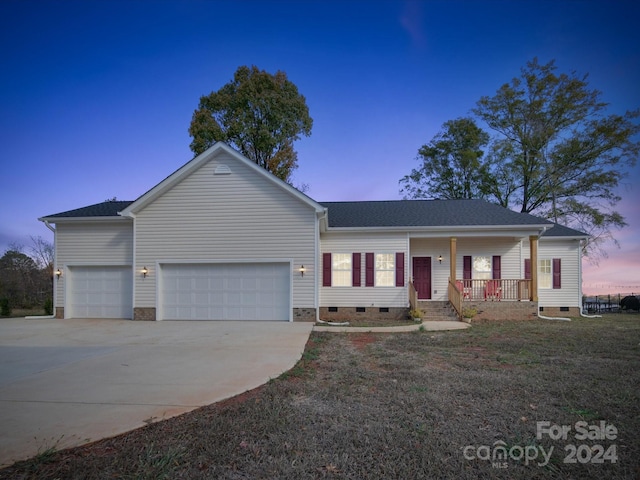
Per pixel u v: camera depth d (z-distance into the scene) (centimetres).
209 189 1409
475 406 473
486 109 2850
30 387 552
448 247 1750
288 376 623
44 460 326
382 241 1614
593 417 438
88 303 1478
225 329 1174
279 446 355
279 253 1380
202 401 488
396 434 386
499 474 310
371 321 1478
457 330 1218
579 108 2542
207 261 1393
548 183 2647
